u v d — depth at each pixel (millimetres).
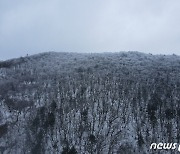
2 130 130375
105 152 116375
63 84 150250
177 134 121438
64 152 115125
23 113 137625
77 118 128625
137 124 126375
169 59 189250
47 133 124812
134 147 117938
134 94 140500
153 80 153500
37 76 168625
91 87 144000
